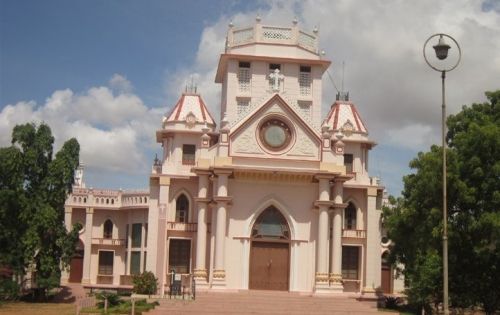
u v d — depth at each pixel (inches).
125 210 2549.2
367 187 2172.7
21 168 2111.2
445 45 1098.7
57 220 2138.3
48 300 2159.2
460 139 1582.2
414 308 1909.4
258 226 1952.5
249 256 1926.7
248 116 1951.3
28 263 2103.8
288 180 1953.7
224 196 1882.4
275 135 1958.7
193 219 2089.1
